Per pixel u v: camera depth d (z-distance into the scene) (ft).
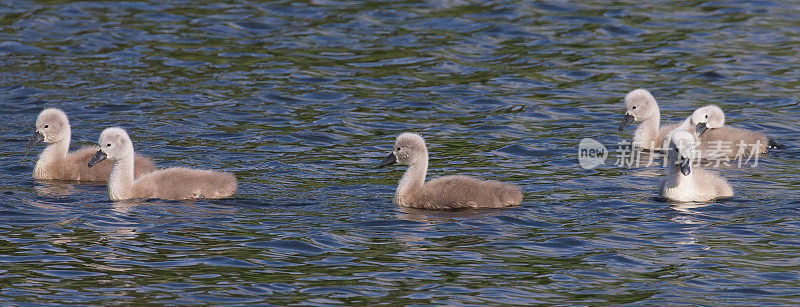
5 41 90.53
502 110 74.38
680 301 39.73
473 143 66.08
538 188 55.62
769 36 93.97
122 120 70.95
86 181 57.57
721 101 76.95
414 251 45.09
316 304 39.24
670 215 50.29
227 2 104.73
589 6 103.55
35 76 81.66
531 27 96.68
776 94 78.43
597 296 40.19
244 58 87.45
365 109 74.49
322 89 79.46
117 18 98.48
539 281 41.73
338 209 51.39
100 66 84.69
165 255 44.27
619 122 72.18
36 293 39.93
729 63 86.28
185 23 97.14
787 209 51.19
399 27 96.58
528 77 82.94
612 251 45.14
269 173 58.59
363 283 41.37
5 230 47.21
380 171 59.41
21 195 53.72
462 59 87.56
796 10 102.32
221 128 69.15
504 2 104.37
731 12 101.60
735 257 44.42
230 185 53.52
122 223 48.60
